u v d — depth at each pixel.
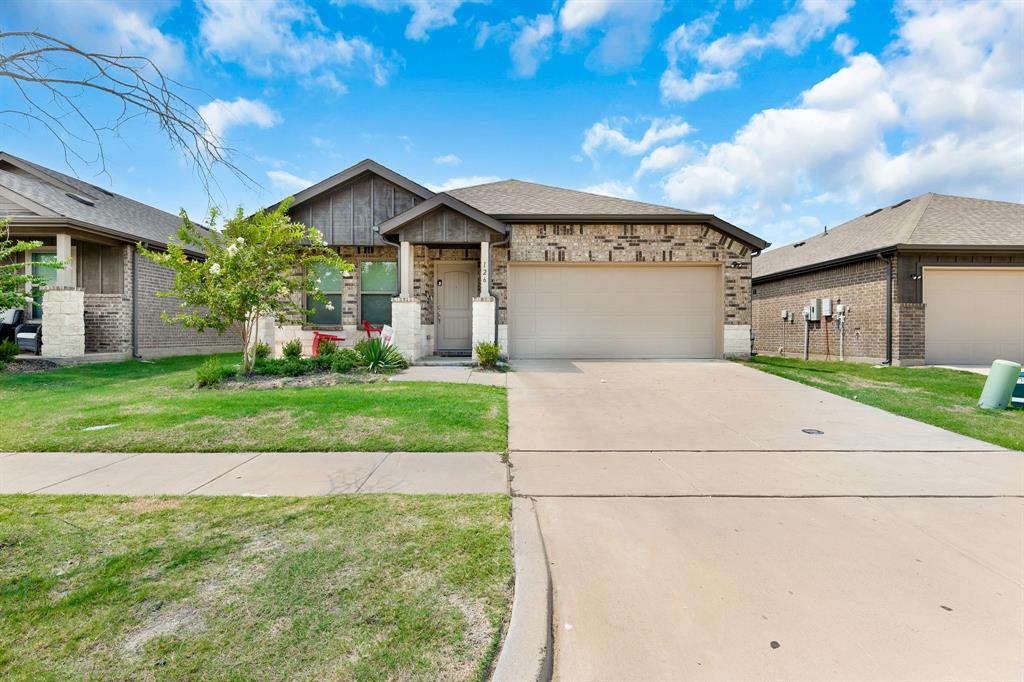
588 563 2.78
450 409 6.26
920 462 4.66
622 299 12.36
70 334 11.38
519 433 5.61
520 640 2.04
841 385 8.79
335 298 12.47
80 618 2.17
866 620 2.27
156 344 13.98
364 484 3.95
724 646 2.10
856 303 13.42
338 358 9.37
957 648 2.08
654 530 3.20
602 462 4.61
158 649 1.97
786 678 1.91
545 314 12.30
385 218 12.12
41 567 2.60
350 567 2.62
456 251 12.41
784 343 16.94
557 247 12.01
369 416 5.89
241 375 8.59
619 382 8.94
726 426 5.99
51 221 11.02
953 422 6.09
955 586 2.55
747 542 3.03
